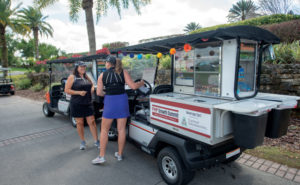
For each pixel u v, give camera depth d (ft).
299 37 20.70
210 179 8.93
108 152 12.04
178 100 7.93
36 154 12.06
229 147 8.50
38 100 33.35
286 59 16.48
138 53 13.08
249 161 10.26
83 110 11.81
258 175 9.07
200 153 7.70
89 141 14.02
